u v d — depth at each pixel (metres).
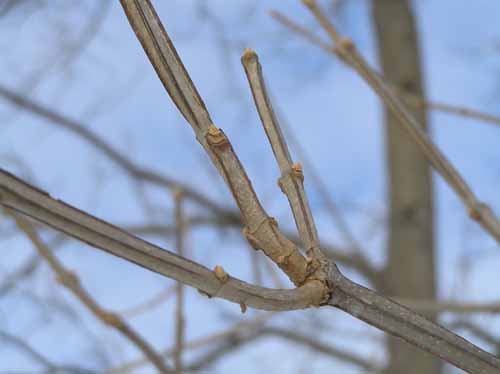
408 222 1.70
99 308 0.59
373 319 0.41
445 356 0.41
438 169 0.56
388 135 1.74
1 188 0.36
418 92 1.69
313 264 0.40
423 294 1.66
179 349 0.60
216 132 0.40
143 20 0.40
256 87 0.43
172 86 0.40
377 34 1.76
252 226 0.41
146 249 0.38
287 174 0.42
